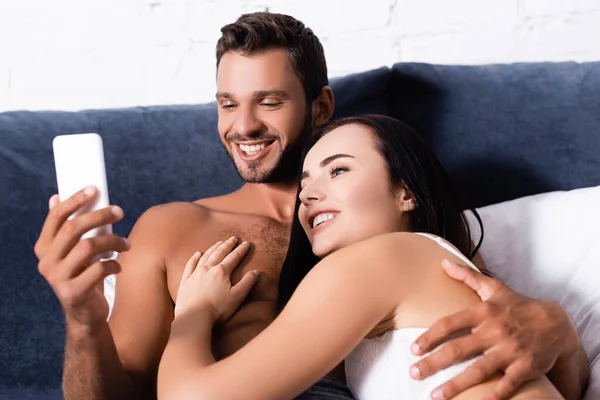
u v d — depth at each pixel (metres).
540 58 1.91
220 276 1.21
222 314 1.18
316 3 1.93
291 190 1.44
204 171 1.65
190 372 0.99
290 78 1.39
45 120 1.63
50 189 1.59
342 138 1.17
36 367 1.54
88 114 1.66
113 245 0.94
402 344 0.99
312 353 0.95
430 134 1.72
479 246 1.37
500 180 1.69
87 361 1.07
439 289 1.01
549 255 1.46
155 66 1.95
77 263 0.92
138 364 1.21
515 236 1.51
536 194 1.68
